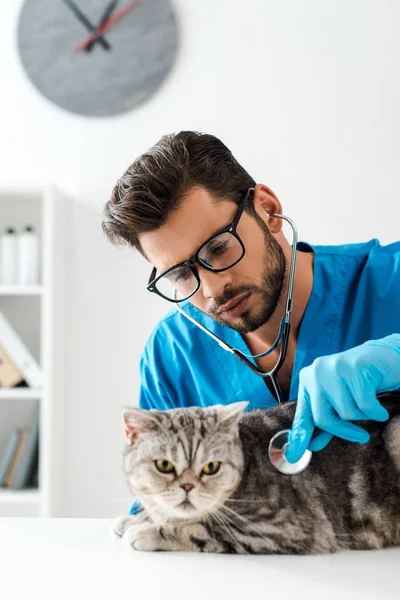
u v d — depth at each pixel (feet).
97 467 7.38
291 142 7.29
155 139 7.52
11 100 7.75
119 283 7.49
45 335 6.95
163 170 3.14
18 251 7.46
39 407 7.24
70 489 7.38
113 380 7.43
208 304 3.35
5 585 2.26
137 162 3.29
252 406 3.90
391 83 7.18
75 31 7.57
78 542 2.89
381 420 3.00
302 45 7.30
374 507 3.05
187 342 4.13
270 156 7.32
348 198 7.20
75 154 7.65
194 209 3.13
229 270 3.24
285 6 7.32
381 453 3.15
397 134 7.16
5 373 7.11
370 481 3.09
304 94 7.29
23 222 7.78
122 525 3.06
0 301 7.71
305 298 3.84
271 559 2.66
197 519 2.89
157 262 3.32
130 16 7.50
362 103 7.21
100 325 7.48
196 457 2.97
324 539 2.88
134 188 3.17
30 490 7.14
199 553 2.78
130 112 7.57
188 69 7.46
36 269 7.38
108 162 7.61
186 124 7.46
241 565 2.54
